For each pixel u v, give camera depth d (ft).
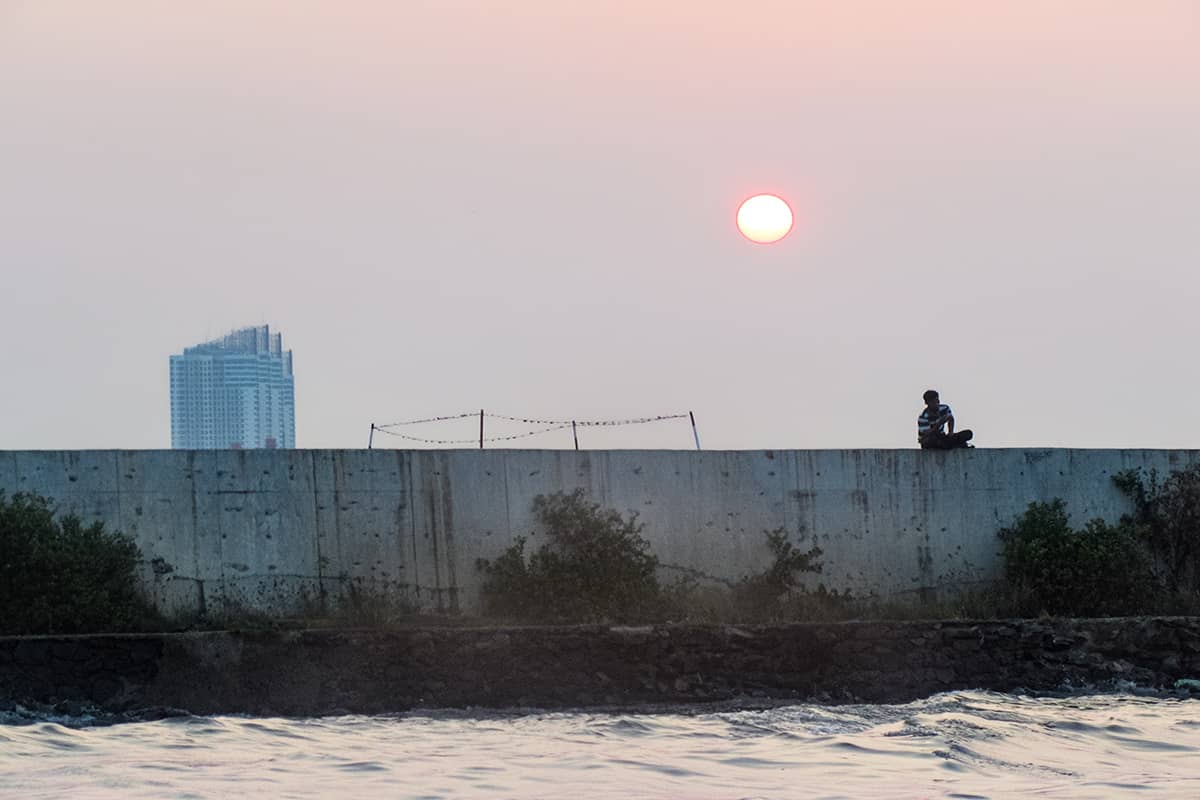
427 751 149.89
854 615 203.10
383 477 197.47
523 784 133.59
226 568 192.24
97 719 165.68
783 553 205.26
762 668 184.85
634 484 203.92
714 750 150.51
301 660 175.94
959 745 151.64
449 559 198.08
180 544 191.21
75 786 131.64
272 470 194.90
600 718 171.22
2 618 177.88
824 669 186.09
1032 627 191.72
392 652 177.99
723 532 205.26
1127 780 136.98
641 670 181.68
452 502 198.90
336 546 195.52
